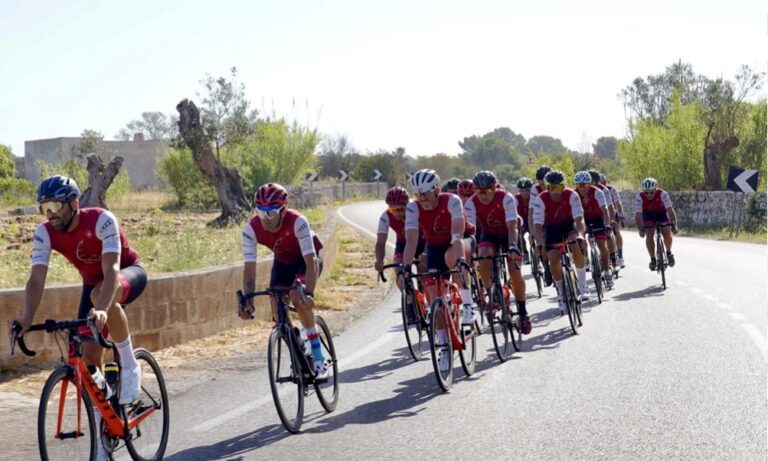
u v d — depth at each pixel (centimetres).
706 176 3194
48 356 832
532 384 727
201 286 1001
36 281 501
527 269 1748
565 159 4516
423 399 689
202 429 612
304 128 4756
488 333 1016
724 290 1326
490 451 537
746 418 597
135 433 528
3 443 587
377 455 536
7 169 6050
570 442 551
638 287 1407
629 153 3544
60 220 498
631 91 4228
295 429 600
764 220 2681
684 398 660
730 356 820
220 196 2803
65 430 474
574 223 1070
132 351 524
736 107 3156
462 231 758
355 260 1930
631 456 518
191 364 866
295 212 646
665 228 1377
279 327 605
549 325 1055
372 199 6341
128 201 4194
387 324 1107
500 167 14325
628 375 748
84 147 5816
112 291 493
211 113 3434
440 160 12550
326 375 640
